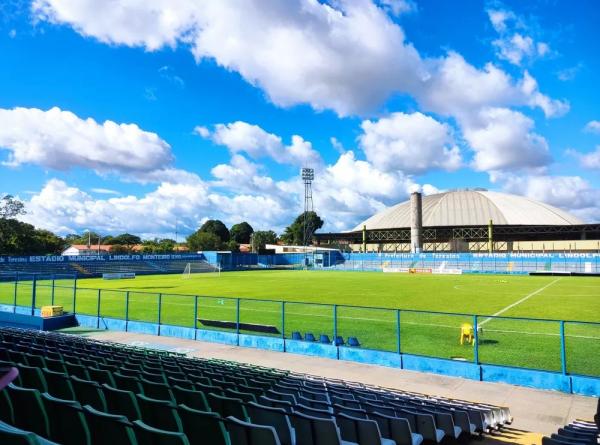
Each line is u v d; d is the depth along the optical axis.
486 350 18.41
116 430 4.30
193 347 18.98
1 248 86.44
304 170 137.00
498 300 39.47
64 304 33.56
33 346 12.70
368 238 141.12
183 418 5.27
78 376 8.51
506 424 10.20
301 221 173.00
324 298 41.53
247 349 18.59
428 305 36.00
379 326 24.02
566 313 30.94
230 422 4.96
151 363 10.98
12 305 27.92
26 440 3.00
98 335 21.58
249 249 164.50
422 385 13.65
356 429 6.29
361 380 14.21
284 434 6.08
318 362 16.45
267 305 33.06
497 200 141.88
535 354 17.66
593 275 78.81
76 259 79.06
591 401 12.09
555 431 9.92
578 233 120.75
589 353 17.73
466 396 12.59
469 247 125.50
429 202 149.25
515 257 94.38
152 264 92.62
